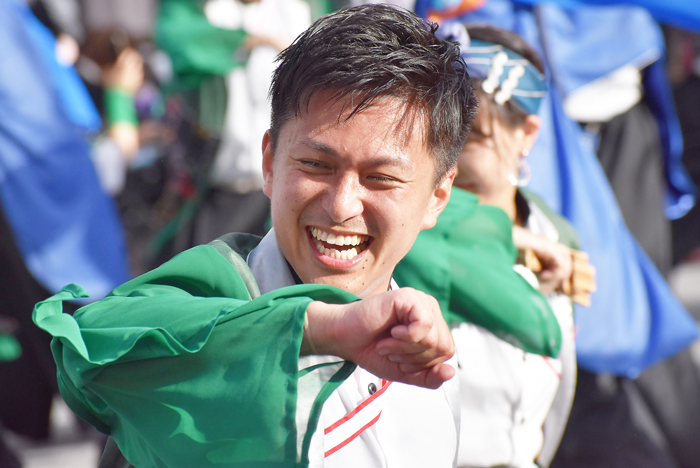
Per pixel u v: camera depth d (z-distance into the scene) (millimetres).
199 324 2365
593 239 6770
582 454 6703
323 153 2629
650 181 7980
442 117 2744
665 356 6840
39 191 7570
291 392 2299
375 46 2668
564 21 7668
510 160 4488
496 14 7332
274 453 2322
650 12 8062
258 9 7832
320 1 8148
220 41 7641
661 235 7945
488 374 4031
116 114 9883
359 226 2680
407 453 3127
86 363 2412
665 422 7398
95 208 7824
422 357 2197
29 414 8078
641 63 7832
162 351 2365
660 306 6898
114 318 2510
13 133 7500
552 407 4512
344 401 2973
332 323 2277
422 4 7305
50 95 7703
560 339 4098
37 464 9109
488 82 4328
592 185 6980
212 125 7668
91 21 9578
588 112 7844
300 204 2686
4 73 7480
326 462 2893
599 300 6703
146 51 11445
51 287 7586
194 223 7781
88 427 9789
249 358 2348
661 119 8367
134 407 2473
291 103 2686
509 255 4168
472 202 4133
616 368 6656
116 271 7930
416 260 3938
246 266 2908
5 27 7547
